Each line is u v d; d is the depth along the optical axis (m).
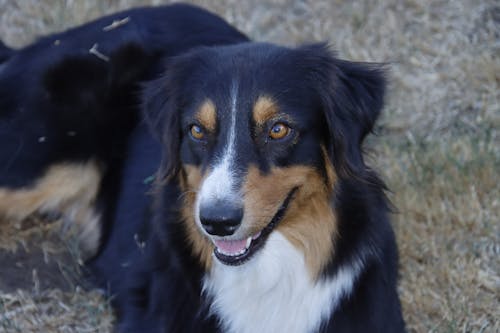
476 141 7.41
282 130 4.62
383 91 4.95
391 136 7.79
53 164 6.37
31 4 9.18
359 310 4.92
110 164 6.48
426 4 8.92
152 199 5.60
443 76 8.29
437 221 6.88
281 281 4.97
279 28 8.91
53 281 6.53
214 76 4.75
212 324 5.06
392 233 5.21
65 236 6.94
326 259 4.88
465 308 6.04
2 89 6.44
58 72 6.32
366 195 4.79
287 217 4.79
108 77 6.37
